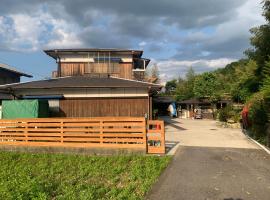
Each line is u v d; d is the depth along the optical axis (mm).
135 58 27406
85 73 25859
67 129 12719
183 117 45312
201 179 8250
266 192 7145
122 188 7703
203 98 44531
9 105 16781
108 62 25984
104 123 12352
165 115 47781
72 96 19250
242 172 8945
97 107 19188
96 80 21609
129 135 12070
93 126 12469
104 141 12289
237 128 23656
